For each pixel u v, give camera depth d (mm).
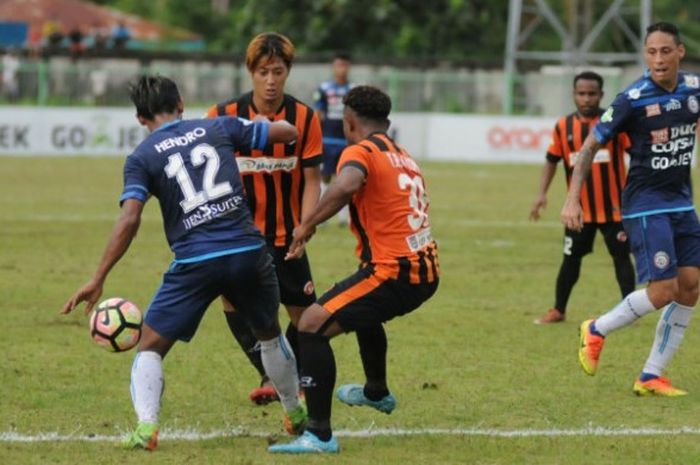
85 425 24000
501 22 154625
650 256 26203
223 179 21875
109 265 21297
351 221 22797
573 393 27375
